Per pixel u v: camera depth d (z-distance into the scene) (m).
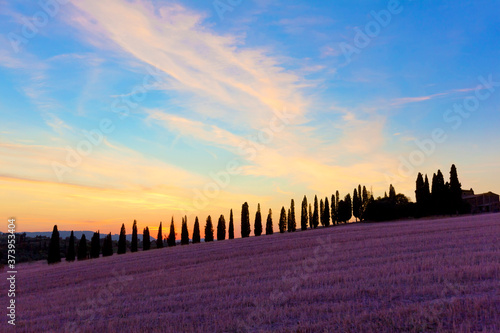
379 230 53.88
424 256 27.02
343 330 13.66
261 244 51.19
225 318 16.77
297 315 16.27
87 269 45.44
